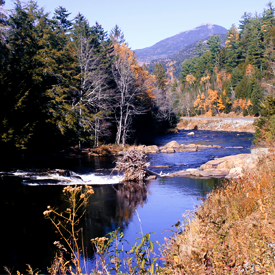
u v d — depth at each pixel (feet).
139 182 48.60
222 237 11.11
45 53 90.58
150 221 26.55
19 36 82.33
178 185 44.78
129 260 11.11
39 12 99.71
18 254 19.12
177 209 30.78
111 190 42.01
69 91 98.94
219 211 14.98
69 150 96.12
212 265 9.87
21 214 28.43
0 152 61.93
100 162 76.74
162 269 10.91
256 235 10.56
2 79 64.69
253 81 265.54
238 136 173.27
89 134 99.71
